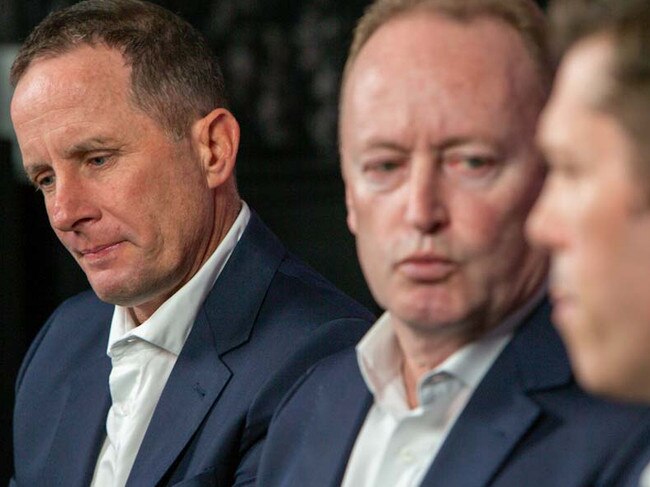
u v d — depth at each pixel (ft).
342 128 5.66
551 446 5.29
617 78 3.85
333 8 21.86
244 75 21.89
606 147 3.88
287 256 9.00
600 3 4.03
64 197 8.17
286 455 6.40
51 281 18.42
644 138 3.79
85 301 10.02
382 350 5.92
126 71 8.29
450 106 5.24
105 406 8.92
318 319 8.44
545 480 5.22
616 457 5.12
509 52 5.35
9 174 16.03
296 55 21.97
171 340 8.52
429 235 5.28
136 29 8.44
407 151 5.29
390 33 5.45
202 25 21.90
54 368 9.58
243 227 8.87
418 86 5.28
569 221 4.00
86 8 8.51
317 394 6.39
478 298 5.38
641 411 5.20
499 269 5.37
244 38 21.93
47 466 8.99
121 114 8.21
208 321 8.46
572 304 4.05
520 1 5.48
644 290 3.87
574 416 5.34
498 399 5.49
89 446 8.80
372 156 5.37
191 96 8.50
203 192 8.53
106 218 8.21
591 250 3.92
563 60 4.18
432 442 5.63
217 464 7.95
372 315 8.82
